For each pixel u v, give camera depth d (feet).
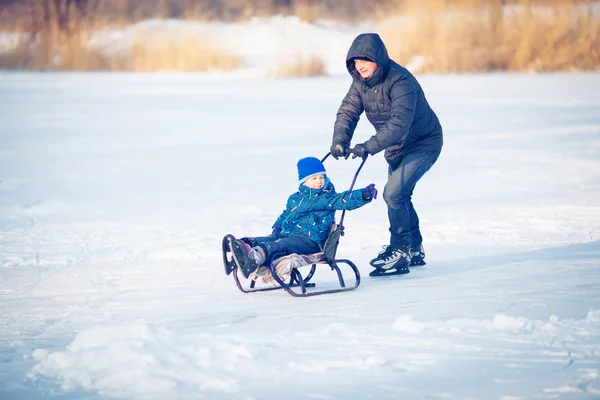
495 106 226.99
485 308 57.47
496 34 360.89
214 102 263.29
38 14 447.42
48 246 86.63
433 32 365.20
